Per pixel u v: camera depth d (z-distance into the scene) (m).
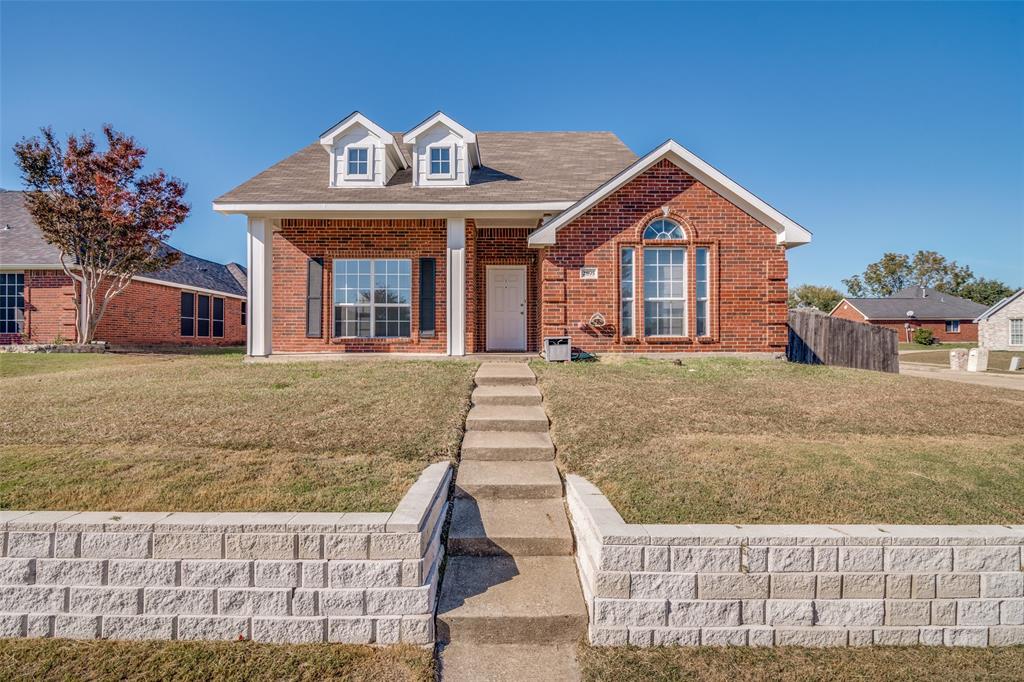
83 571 3.35
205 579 3.33
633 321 11.38
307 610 3.32
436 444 5.51
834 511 4.04
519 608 3.47
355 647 3.27
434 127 13.06
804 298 75.56
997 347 37.78
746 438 5.86
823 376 9.36
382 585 3.32
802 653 3.27
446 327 12.66
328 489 4.26
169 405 6.69
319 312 12.64
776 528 3.51
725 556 3.35
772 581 3.36
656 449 5.39
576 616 3.41
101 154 16.05
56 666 3.06
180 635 3.32
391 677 3.02
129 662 3.09
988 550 3.44
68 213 15.88
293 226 12.77
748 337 11.37
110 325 19.03
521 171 14.01
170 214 17.05
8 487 4.17
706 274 11.43
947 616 3.40
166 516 3.51
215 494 4.11
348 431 5.78
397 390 7.56
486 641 3.38
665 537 3.33
